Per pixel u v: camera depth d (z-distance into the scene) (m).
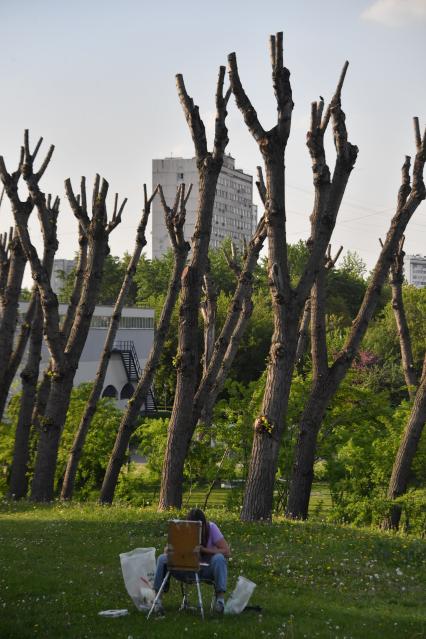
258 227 50.97
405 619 20.12
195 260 41.41
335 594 22.91
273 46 34.28
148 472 67.56
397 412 54.47
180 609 20.02
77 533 31.06
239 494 56.06
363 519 47.78
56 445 48.38
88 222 52.44
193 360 42.28
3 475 68.56
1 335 52.47
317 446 53.41
